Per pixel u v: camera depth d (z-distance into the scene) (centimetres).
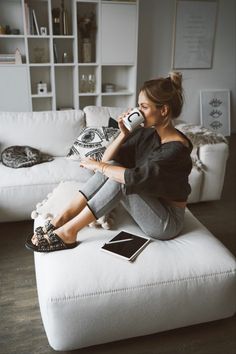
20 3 373
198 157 261
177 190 143
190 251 144
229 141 477
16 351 142
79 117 277
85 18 382
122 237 152
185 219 170
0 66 363
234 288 142
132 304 129
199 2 440
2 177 226
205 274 136
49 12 362
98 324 129
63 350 135
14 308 165
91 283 127
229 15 462
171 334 152
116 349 144
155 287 130
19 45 391
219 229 241
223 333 153
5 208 223
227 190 311
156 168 132
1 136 259
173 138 141
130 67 424
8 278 186
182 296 134
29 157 248
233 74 498
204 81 489
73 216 153
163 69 464
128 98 446
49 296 122
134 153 166
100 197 142
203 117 495
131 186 133
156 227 147
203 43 464
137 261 137
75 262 135
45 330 139
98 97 418
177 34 449
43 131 266
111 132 251
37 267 145
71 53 410
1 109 382
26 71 374
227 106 504
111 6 372
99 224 160
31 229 235
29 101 387
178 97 138
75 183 197
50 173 234
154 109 135
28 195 224
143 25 431
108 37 385
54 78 394
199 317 143
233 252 213
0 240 222
